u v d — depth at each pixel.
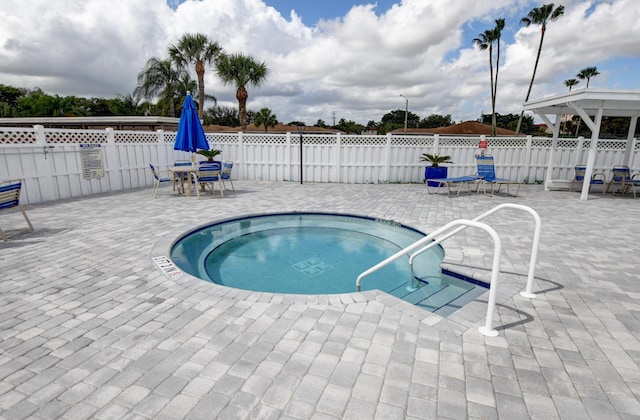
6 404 2.17
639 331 3.09
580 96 8.97
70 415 2.08
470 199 9.97
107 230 6.25
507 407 2.18
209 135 13.99
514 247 5.54
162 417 2.07
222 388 2.32
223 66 23.28
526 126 52.41
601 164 13.09
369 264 5.51
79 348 2.75
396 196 10.37
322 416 2.09
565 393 2.31
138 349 2.75
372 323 3.18
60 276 4.19
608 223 7.18
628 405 2.21
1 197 5.58
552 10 25.78
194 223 6.84
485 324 3.09
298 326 3.11
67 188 9.47
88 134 9.95
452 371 2.52
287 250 6.14
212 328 3.07
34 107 37.62
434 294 4.29
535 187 12.65
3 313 3.29
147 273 4.30
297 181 13.73
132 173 11.45
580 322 3.24
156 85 27.25
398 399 2.24
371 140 13.20
